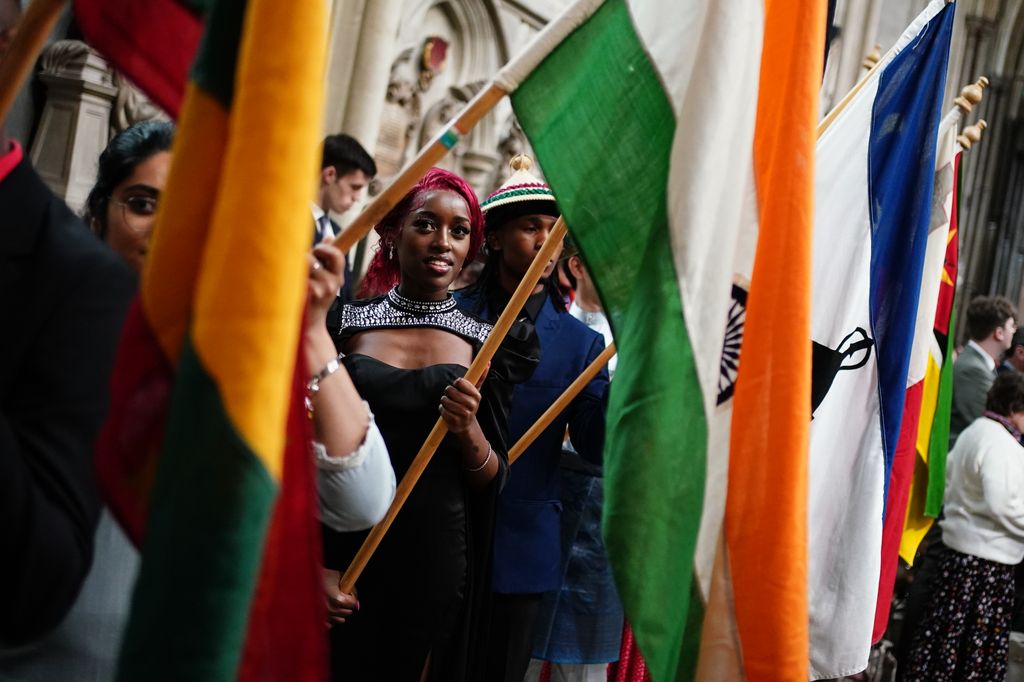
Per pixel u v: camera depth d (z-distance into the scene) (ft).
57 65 12.65
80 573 4.14
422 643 8.16
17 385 4.24
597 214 6.38
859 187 9.57
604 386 10.08
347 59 18.89
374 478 6.19
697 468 6.17
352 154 13.50
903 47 9.70
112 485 4.09
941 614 16.89
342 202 13.56
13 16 4.52
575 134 6.34
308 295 5.70
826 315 9.55
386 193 6.05
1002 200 40.01
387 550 8.26
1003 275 40.50
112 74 12.99
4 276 4.29
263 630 4.37
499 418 8.70
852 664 9.83
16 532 3.93
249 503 3.78
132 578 5.20
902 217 9.87
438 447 8.37
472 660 8.52
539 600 9.80
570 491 10.88
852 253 9.58
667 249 6.15
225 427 3.78
